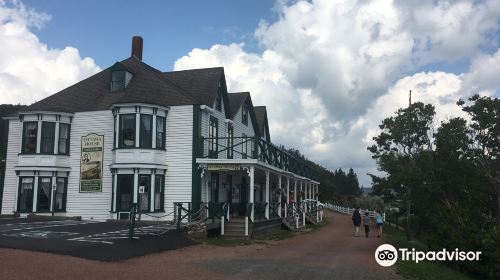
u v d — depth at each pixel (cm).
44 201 2620
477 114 2255
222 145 2805
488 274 1645
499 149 2258
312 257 1659
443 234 1855
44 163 2627
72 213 2636
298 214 3350
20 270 1055
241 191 3228
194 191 2445
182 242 1828
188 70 2984
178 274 1188
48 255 1273
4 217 2592
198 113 2531
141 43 3159
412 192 2347
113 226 2091
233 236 2253
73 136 2722
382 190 4247
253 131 3622
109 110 2667
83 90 2831
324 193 8388
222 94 2928
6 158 2789
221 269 1311
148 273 1163
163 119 2534
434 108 3469
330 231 3222
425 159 2305
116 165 2442
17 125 2811
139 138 2444
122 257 1356
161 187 2481
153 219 2400
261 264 1433
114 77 2750
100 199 2598
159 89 2606
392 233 3391
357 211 2922
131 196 2433
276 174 3025
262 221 2508
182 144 2506
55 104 2758
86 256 1307
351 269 1409
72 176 2680
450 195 2239
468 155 2262
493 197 2273
